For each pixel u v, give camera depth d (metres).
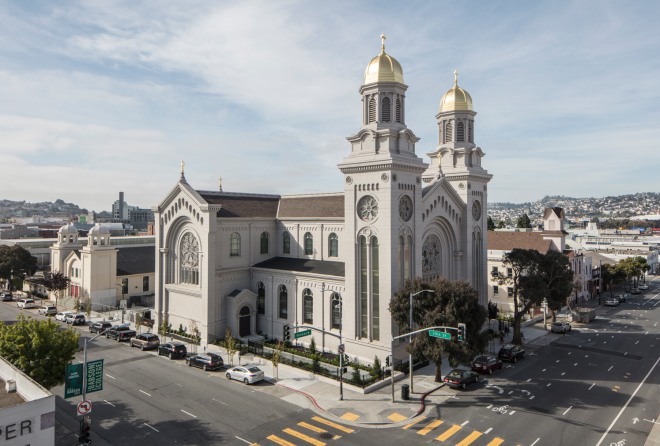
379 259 45.47
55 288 77.81
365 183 46.59
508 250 80.62
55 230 173.38
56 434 30.78
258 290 58.62
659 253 166.88
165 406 35.47
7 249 89.50
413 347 38.44
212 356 44.66
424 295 40.06
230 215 57.44
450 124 59.28
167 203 59.38
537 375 43.56
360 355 46.56
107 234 78.81
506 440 29.92
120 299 79.69
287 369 44.41
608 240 196.00
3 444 22.62
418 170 47.66
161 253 60.59
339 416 33.75
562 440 29.88
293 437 30.30
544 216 88.88
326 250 56.84
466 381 39.75
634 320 72.69
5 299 84.94
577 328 66.12
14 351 32.97
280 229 62.38
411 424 32.41
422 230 49.50
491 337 53.25
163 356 49.25
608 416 33.75
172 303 59.50
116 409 34.91
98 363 29.67
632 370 45.25
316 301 51.91
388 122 46.66
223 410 34.72
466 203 57.06
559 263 55.62
